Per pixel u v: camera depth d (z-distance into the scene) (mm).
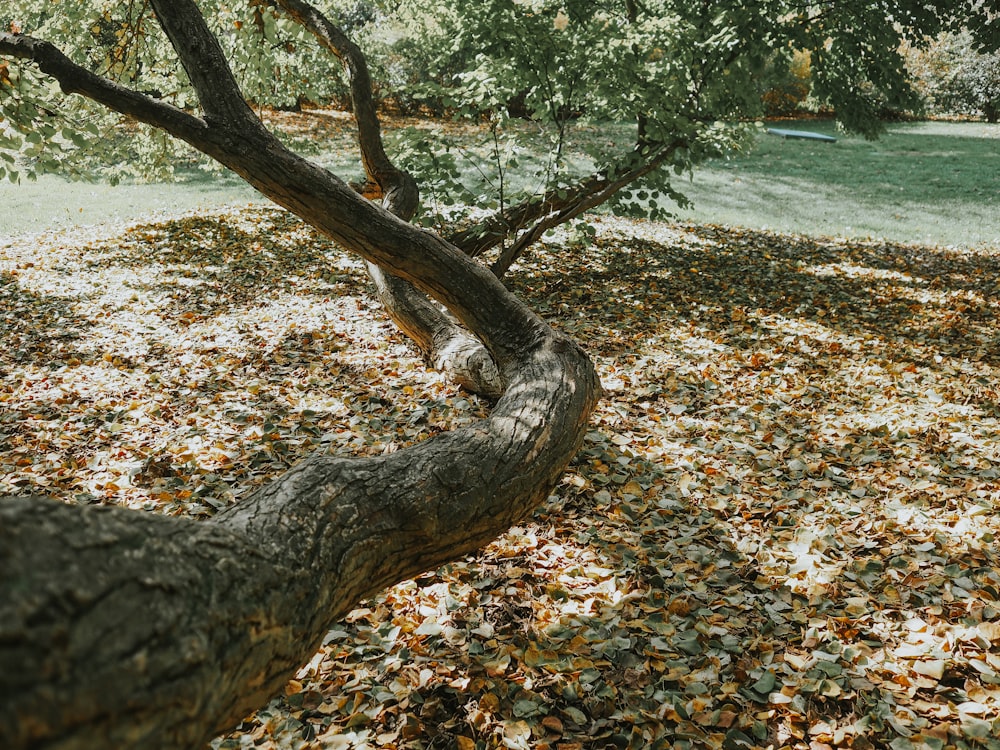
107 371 5848
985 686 2717
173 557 1185
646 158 7809
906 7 9523
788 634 3023
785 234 11008
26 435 4793
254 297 7691
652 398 5324
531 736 2562
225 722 1240
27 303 7473
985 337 6602
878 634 3002
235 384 5594
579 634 3027
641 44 7816
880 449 4551
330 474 1829
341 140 18406
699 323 6988
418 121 21656
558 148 7539
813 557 3508
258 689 1307
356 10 21812
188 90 7879
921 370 5789
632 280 8453
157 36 7621
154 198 12781
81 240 9898
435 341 5746
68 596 931
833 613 3143
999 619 3061
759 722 2570
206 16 8547
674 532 3764
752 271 8875
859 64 10094
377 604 3238
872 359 6031
